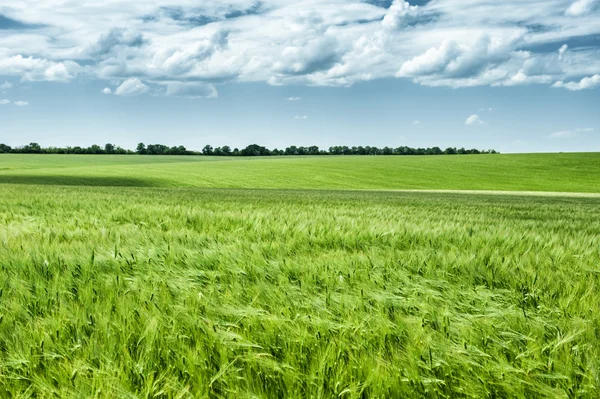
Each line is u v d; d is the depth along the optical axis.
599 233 6.87
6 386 1.87
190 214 7.96
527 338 2.16
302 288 2.97
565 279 3.26
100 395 1.79
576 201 30.61
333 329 2.31
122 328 2.27
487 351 2.12
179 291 2.89
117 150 188.25
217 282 3.23
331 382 1.88
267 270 3.45
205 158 148.50
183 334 2.26
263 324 2.35
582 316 2.51
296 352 2.11
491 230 6.24
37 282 2.98
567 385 1.84
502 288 3.24
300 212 9.31
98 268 3.49
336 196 28.00
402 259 3.86
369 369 1.94
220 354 2.08
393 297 2.75
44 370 1.99
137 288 2.94
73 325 2.35
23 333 2.22
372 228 5.89
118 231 5.46
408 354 2.06
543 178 72.88
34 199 13.30
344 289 2.97
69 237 5.26
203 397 1.80
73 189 28.52
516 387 1.86
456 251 4.34
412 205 16.91
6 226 6.37
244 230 6.01
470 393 1.87
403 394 1.87
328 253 4.35
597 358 2.01
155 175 67.56
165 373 1.92
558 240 5.37
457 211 12.89
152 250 4.03
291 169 78.56
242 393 1.84
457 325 2.36
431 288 3.10
